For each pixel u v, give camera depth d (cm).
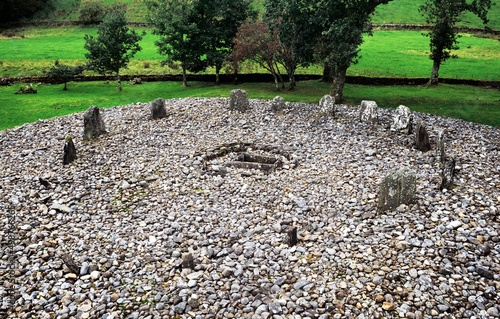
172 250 1000
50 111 2995
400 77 4078
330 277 873
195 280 875
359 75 4331
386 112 2203
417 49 5888
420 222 1041
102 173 1509
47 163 1600
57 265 947
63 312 798
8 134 1980
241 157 1593
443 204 1125
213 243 1029
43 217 1180
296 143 1725
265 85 4038
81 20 7738
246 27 3488
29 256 986
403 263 898
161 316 782
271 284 861
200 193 1319
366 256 937
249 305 800
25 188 1374
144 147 1758
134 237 1073
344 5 2467
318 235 1040
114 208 1245
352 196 1237
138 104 2473
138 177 1456
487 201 1126
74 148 1620
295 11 2406
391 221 1070
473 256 893
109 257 979
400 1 8988
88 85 4362
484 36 6625
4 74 4588
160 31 4062
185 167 1514
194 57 4125
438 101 3095
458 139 1764
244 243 1023
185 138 1850
